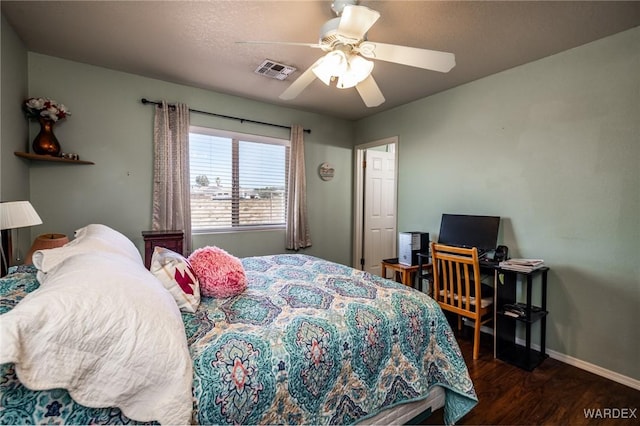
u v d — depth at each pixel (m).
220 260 1.68
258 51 2.43
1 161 1.96
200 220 3.40
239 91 3.34
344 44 1.62
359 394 1.25
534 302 2.52
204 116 3.30
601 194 2.19
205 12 1.93
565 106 2.35
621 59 2.08
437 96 3.32
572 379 2.12
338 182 4.41
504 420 1.70
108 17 1.99
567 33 2.10
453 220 3.09
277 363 1.07
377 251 4.74
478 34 2.12
